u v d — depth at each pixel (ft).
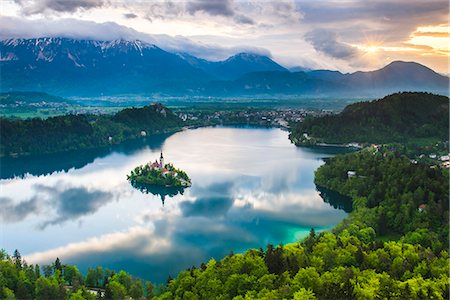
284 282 430.61
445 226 652.48
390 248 519.60
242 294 431.43
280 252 490.49
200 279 463.42
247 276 446.19
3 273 496.23
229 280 442.91
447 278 426.92
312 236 599.16
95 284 531.50
